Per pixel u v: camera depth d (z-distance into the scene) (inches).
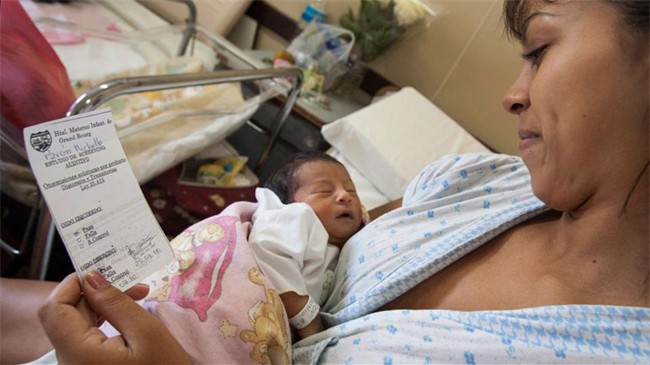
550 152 15.6
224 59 73.5
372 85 84.0
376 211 37.5
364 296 21.8
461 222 23.5
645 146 13.9
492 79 72.5
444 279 21.1
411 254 22.7
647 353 14.4
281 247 25.7
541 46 16.3
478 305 19.0
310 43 76.5
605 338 15.0
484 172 27.6
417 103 64.9
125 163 15.0
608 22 13.7
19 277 45.6
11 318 25.6
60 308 14.1
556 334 15.7
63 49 58.6
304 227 27.2
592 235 16.7
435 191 27.9
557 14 15.4
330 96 79.6
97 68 57.6
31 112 36.4
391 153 55.5
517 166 27.2
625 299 15.9
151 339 14.9
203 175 57.6
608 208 16.0
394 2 71.5
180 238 24.5
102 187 14.3
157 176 51.0
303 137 76.6
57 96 39.2
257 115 77.9
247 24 92.6
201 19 86.6
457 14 71.1
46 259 33.8
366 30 75.0
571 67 14.2
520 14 17.4
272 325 21.2
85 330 14.3
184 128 53.7
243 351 20.4
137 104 52.7
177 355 16.0
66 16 68.2
